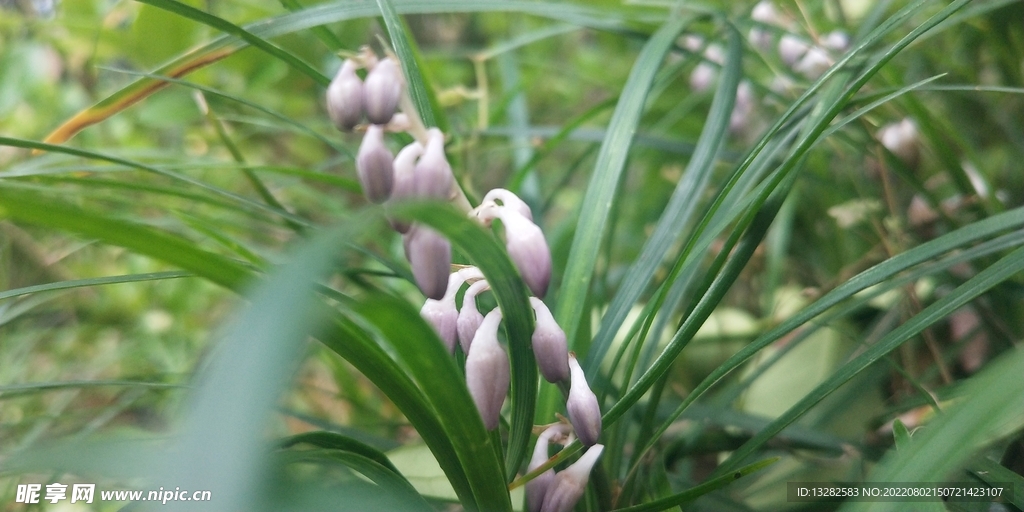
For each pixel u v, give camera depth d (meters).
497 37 0.59
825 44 0.29
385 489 0.18
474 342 0.17
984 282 0.18
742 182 0.21
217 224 0.24
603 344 0.20
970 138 0.32
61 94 0.45
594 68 0.45
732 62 0.23
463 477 0.18
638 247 0.40
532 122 0.54
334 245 0.14
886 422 0.23
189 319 0.40
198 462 0.14
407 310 0.15
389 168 0.17
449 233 0.16
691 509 0.22
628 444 0.25
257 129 0.43
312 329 0.16
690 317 0.18
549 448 0.19
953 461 0.16
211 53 0.22
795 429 0.23
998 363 0.16
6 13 0.41
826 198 0.35
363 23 0.45
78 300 0.39
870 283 0.19
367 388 0.36
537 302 0.17
